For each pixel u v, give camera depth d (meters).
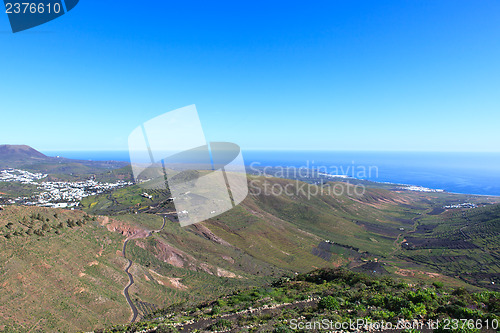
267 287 20.42
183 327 12.48
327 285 18.70
